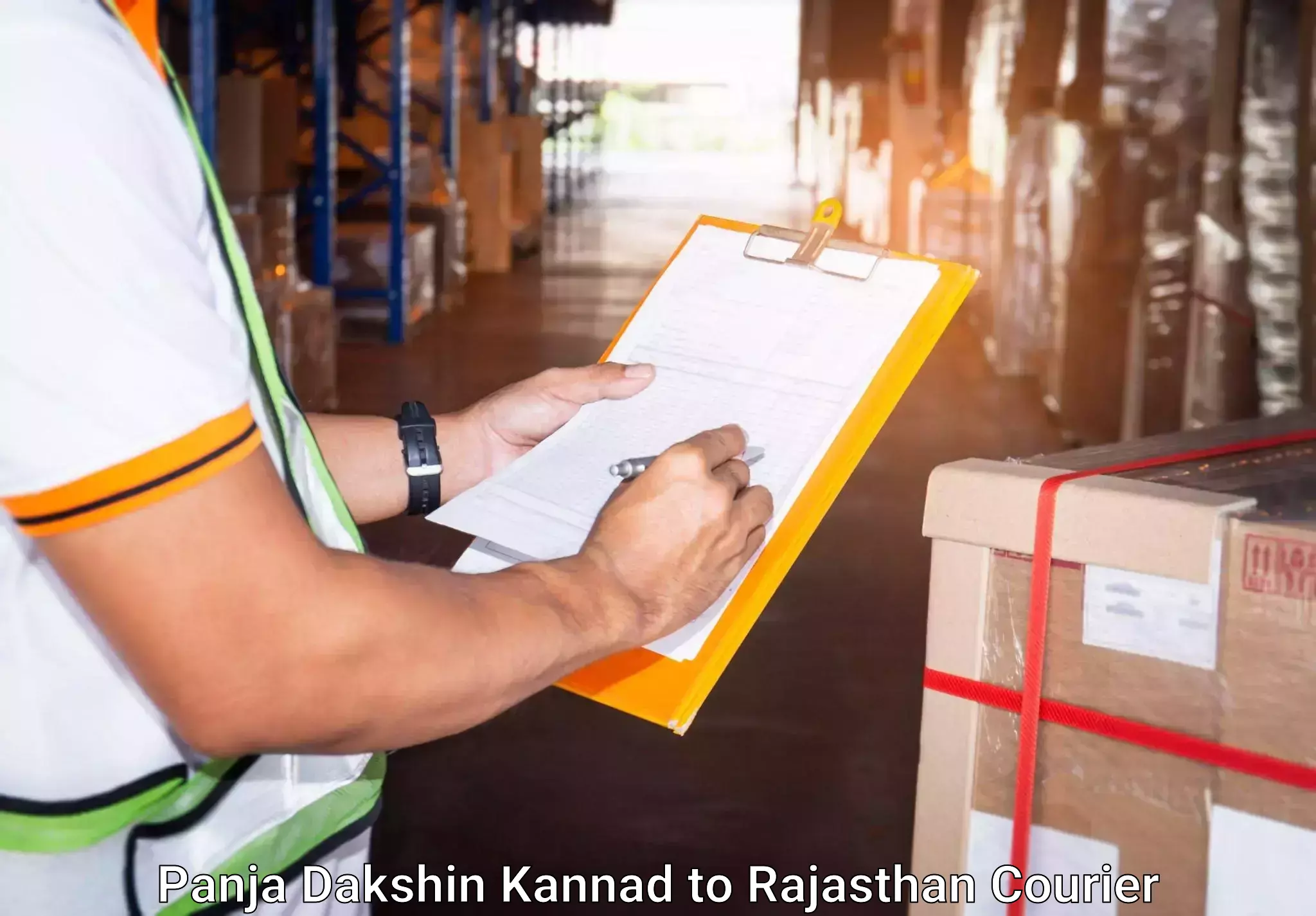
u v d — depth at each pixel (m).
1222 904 0.93
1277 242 3.25
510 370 6.88
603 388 1.12
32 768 0.76
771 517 0.96
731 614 0.94
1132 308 4.45
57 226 0.63
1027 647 0.99
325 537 0.89
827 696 3.17
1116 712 0.96
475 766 2.79
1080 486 0.96
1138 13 4.38
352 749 0.77
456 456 1.19
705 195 19.50
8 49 0.64
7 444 0.65
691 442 0.93
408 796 2.66
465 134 10.58
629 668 0.94
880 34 12.73
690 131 30.28
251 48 8.29
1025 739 0.99
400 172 7.36
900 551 4.26
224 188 5.19
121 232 0.65
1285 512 0.93
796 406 1.02
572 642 0.84
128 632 0.68
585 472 1.05
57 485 0.65
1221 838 0.93
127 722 0.78
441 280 8.68
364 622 0.73
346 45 8.59
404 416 1.20
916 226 8.72
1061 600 0.98
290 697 0.71
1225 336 3.57
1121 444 1.28
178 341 0.67
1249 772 0.91
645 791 2.70
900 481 5.07
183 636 0.68
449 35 9.51
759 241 1.15
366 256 7.43
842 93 15.95
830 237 1.11
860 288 1.07
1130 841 0.97
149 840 0.81
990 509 0.99
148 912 0.82
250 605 0.69
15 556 0.75
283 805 0.89
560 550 0.98
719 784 2.74
